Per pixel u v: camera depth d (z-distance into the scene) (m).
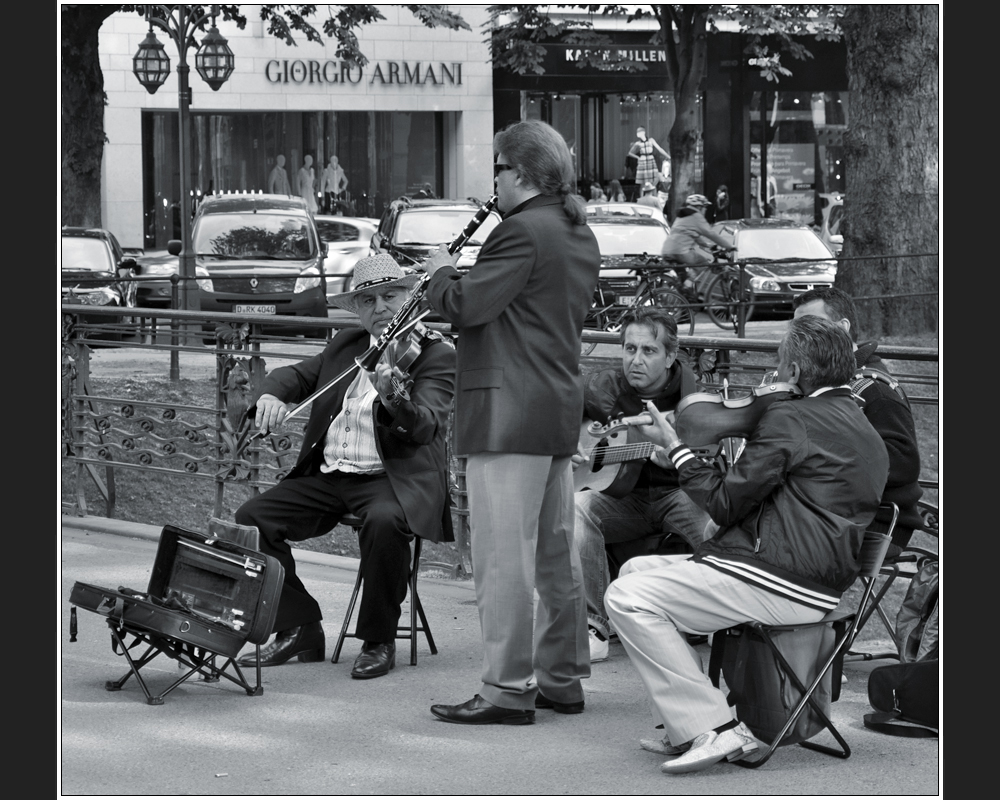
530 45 32.56
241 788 4.68
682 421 5.09
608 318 18.28
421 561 8.42
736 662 4.98
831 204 35.59
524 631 5.33
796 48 33.16
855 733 5.26
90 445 10.05
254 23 32.56
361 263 6.31
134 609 5.64
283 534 6.21
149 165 32.47
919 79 16.08
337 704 5.62
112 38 31.36
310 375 6.46
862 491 4.80
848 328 5.80
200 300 18.56
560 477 5.44
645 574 4.90
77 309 9.93
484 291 5.07
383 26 33.59
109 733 5.23
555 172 5.23
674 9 27.31
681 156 27.81
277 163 33.47
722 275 19.50
